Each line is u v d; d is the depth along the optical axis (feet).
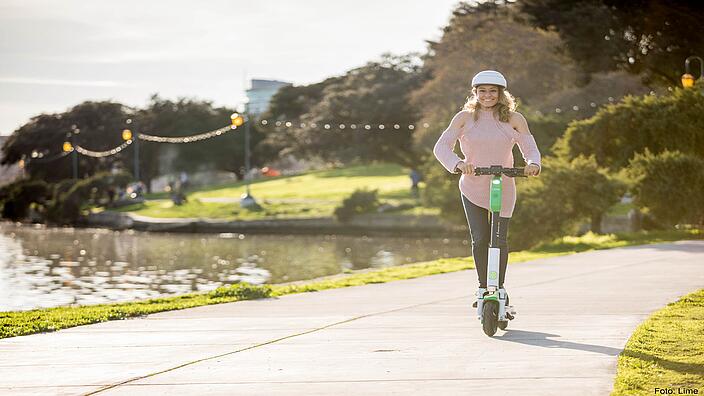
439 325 43.16
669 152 144.05
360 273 81.46
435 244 264.11
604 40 292.81
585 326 41.83
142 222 364.79
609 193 135.23
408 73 415.85
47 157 618.44
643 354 33.76
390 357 34.60
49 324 45.01
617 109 158.40
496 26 318.45
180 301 59.11
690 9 289.12
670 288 58.08
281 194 429.38
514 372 31.32
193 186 608.19
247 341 39.14
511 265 79.10
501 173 37.22
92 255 228.02
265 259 211.82
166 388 29.81
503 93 39.47
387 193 373.40
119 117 624.18
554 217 136.56
